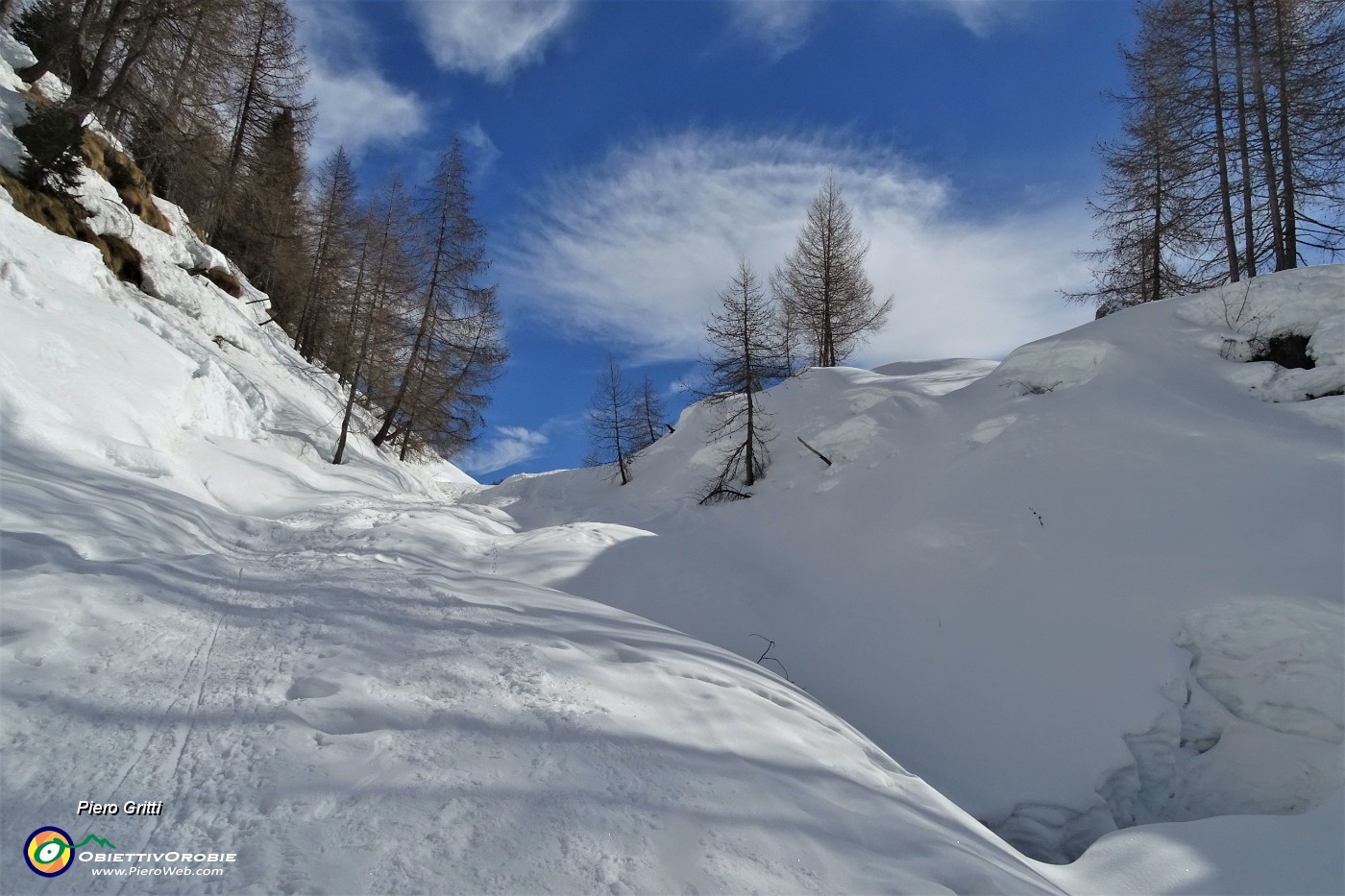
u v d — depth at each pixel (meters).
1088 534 9.71
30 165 13.17
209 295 20.47
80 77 16.42
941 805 4.25
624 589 10.57
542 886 2.31
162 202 20.92
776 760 3.67
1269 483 8.84
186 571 5.50
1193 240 17.62
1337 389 10.51
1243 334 12.09
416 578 6.47
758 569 12.79
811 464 18.00
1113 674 7.68
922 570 11.08
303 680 3.68
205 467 11.88
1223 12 16.75
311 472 15.89
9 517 5.38
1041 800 6.57
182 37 16.73
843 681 9.16
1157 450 10.47
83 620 3.94
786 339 31.86
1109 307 19.72
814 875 2.66
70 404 9.09
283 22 26.12
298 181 33.00
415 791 2.74
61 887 2.05
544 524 19.55
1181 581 8.20
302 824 2.47
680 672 4.77
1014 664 8.45
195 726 3.08
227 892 2.10
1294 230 15.30
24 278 10.53
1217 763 6.89
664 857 2.57
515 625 5.20
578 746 3.30
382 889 2.19
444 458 31.70
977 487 12.12
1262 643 7.16
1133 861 4.61
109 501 7.11
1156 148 18.28
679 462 23.98
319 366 28.45
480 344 27.19
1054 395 13.46
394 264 24.22
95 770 2.65
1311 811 5.01
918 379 19.52
